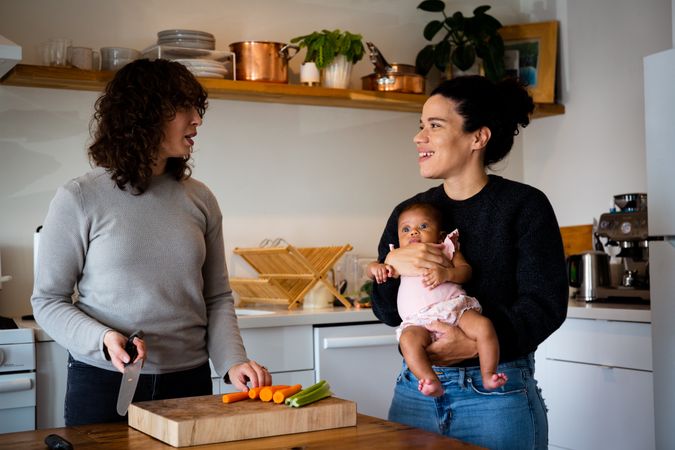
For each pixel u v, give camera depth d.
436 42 4.17
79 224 1.85
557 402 3.39
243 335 2.99
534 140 4.33
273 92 3.42
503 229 1.74
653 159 2.83
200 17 3.60
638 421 3.06
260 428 1.51
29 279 3.25
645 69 2.86
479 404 1.70
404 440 1.47
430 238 1.83
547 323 1.67
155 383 1.87
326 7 3.90
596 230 3.62
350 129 3.94
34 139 3.27
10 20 3.24
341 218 3.91
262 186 3.72
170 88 1.89
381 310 1.92
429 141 1.79
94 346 1.75
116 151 1.86
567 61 4.13
